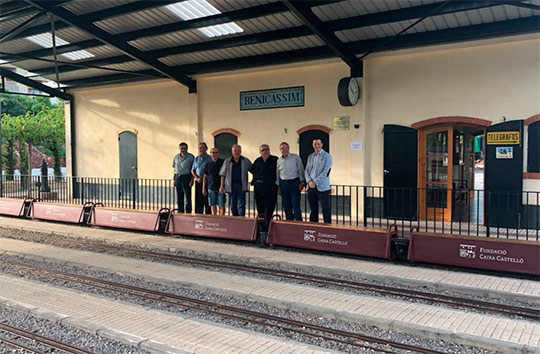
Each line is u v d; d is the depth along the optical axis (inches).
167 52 498.3
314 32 378.3
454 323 196.5
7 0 420.5
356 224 418.3
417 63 424.5
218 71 528.4
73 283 271.1
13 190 711.1
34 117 1074.1
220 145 549.6
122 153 633.0
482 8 346.6
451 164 420.5
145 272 285.4
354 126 457.1
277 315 217.8
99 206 484.1
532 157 376.8
